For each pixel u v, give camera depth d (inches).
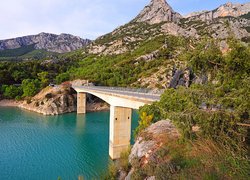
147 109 1364.4
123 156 1201.4
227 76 623.5
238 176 603.5
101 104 4099.4
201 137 736.3
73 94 4003.4
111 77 4596.5
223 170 631.8
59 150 1910.7
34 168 1562.5
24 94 4212.6
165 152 781.9
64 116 3412.9
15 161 1679.4
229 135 600.1
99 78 4584.2
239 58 610.2
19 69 5128.0
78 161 1680.6
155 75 4060.0
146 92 2034.9
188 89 690.8
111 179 1002.1
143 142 924.0
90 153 1846.7
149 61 4889.3
